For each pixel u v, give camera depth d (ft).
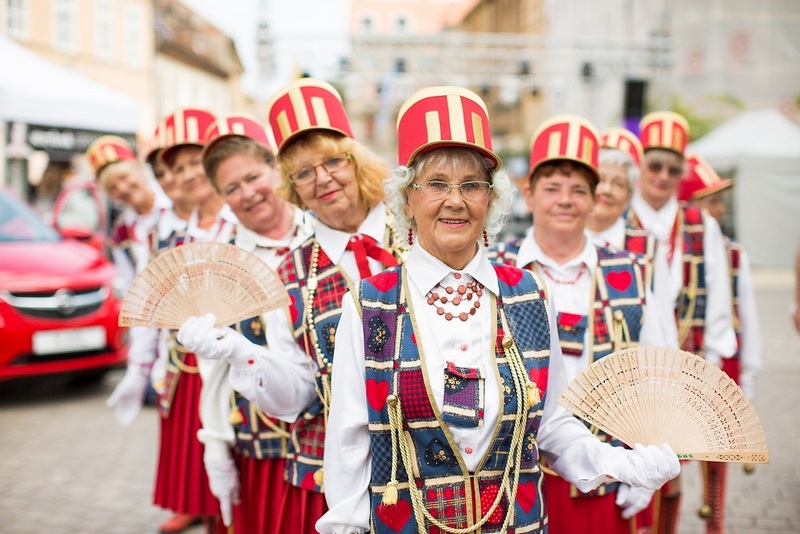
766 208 57.26
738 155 56.80
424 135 6.50
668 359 6.47
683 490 16.17
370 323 6.60
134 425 20.34
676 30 71.87
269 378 7.75
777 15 71.05
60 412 21.47
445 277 6.64
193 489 11.63
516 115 127.75
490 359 6.53
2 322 20.72
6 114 30.78
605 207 10.88
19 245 23.27
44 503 15.11
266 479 9.73
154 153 12.97
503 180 6.66
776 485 15.96
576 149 9.19
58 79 33.73
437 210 6.45
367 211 8.82
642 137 12.85
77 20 68.80
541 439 7.11
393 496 6.37
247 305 7.68
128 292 7.62
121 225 18.29
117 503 15.19
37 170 45.27
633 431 6.48
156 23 89.66
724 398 6.32
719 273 12.61
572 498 8.87
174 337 11.96
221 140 9.62
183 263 7.63
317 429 8.27
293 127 8.38
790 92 71.46
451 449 6.38
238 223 10.49
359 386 6.65
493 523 6.42
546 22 108.37
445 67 63.46
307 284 8.36
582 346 9.16
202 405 10.03
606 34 83.97
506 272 6.94
